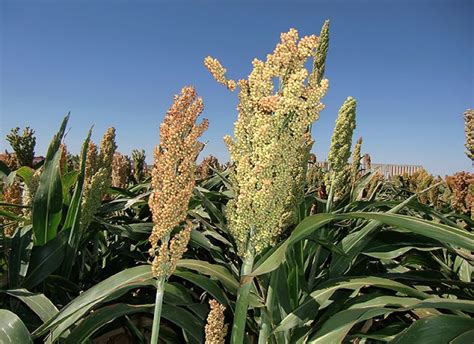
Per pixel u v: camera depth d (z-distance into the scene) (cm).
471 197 152
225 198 115
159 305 50
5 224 107
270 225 60
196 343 69
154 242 50
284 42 60
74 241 87
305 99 60
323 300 66
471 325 50
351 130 83
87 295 59
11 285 86
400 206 82
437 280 81
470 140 83
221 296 65
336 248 74
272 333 64
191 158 49
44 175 89
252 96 60
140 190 166
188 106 49
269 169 58
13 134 149
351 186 115
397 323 71
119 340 93
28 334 52
